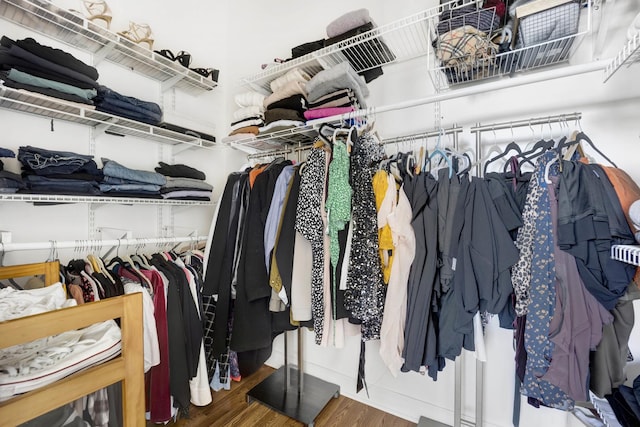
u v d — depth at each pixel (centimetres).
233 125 189
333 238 115
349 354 181
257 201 142
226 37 239
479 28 109
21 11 125
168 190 167
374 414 162
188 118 197
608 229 81
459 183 110
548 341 87
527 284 94
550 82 124
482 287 96
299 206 122
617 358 86
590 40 117
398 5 160
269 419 155
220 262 148
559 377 85
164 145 195
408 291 110
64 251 146
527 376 92
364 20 137
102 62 164
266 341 140
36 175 117
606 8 108
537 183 95
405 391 158
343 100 138
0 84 107
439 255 109
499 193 102
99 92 139
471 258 99
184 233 208
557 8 94
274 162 155
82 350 69
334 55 146
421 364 106
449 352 104
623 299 85
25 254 134
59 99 122
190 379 142
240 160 239
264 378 194
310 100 148
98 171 139
